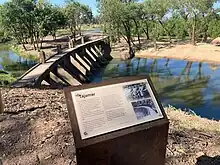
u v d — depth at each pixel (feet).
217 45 105.19
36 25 128.06
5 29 131.85
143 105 7.38
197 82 59.57
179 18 127.34
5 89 20.85
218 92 49.88
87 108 6.68
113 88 7.18
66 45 125.18
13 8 123.95
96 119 6.69
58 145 11.14
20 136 11.85
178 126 15.14
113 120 6.86
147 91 7.61
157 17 119.24
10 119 13.47
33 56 111.14
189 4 109.81
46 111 14.78
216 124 16.76
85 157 6.54
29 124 13.00
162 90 53.98
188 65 82.58
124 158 7.06
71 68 66.39
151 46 117.29
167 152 11.12
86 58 85.40
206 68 76.07
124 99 7.18
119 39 126.31
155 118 7.38
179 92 51.47
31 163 10.05
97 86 6.99
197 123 16.65
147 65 87.25
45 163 10.02
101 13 108.58
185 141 12.42
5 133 12.05
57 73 55.01
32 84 32.40
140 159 7.36
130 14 107.34
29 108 15.07
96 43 104.42
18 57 116.06
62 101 17.28
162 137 7.55
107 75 76.69
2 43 187.52
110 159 6.84
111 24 108.17
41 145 11.17
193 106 41.98
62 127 12.59
